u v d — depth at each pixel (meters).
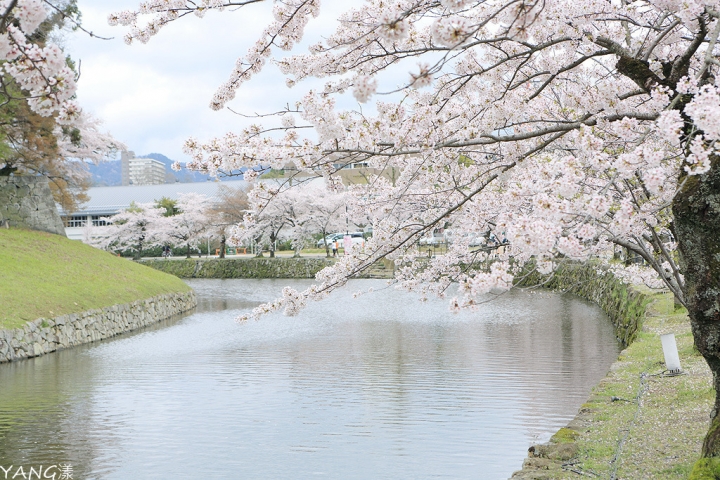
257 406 8.92
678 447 5.09
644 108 5.14
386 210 5.55
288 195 37.81
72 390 10.14
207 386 10.28
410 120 4.08
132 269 23.28
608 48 4.22
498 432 7.44
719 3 3.50
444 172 5.71
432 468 6.35
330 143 3.97
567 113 5.34
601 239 5.00
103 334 16.38
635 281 10.62
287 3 4.19
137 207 46.94
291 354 13.24
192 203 44.94
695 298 3.85
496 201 5.66
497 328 16.38
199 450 7.05
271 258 39.84
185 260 42.44
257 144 4.01
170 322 19.66
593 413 6.41
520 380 10.14
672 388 7.02
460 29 2.78
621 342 13.78
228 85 4.32
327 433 7.59
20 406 9.12
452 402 8.85
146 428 7.93
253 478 6.21
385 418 8.16
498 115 4.71
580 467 4.83
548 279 4.16
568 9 4.21
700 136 2.76
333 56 4.58
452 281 6.58
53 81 2.76
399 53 4.41
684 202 3.76
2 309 13.98
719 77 3.39
